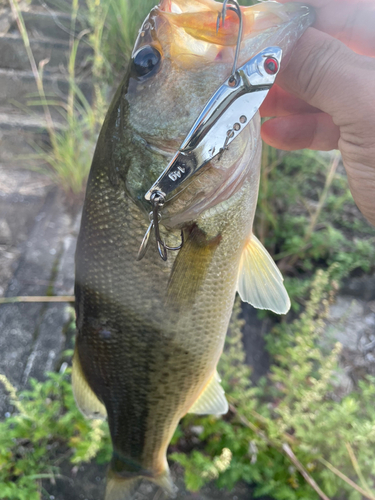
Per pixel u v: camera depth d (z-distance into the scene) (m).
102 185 0.15
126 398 0.18
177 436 0.28
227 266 0.16
